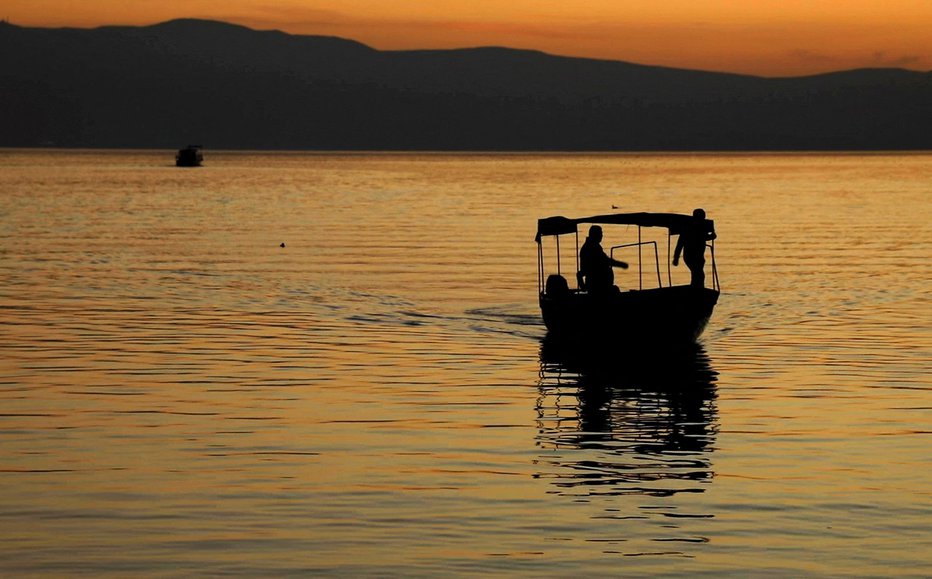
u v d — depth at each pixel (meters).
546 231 75.00
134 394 52.06
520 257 119.25
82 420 46.84
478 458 41.72
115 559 31.02
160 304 82.62
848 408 50.28
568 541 32.69
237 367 58.91
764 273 106.75
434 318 77.31
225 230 155.00
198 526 33.78
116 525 33.78
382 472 39.69
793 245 137.38
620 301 66.75
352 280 98.06
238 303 83.50
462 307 82.56
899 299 88.19
